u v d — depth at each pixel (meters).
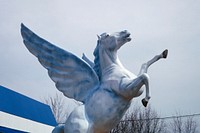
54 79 6.22
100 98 5.54
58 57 6.21
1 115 10.41
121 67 5.78
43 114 13.75
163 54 5.62
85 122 5.47
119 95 5.48
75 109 5.69
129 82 5.32
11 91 11.80
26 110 12.30
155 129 32.16
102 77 5.84
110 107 5.45
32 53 6.26
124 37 5.82
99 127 5.52
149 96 5.13
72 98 6.09
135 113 31.42
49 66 6.25
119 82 5.46
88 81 6.01
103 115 5.46
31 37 6.25
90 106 5.60
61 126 5.89
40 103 14.16
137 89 5.27
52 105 27.27
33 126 12.36
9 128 10.71
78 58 6.13
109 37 5.85
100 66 5.97
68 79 6.15
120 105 5.50
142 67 5.70
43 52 6.25
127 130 30.12
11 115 10.97
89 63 6.44
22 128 11.54
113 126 5.62
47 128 13.46
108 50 5.86
